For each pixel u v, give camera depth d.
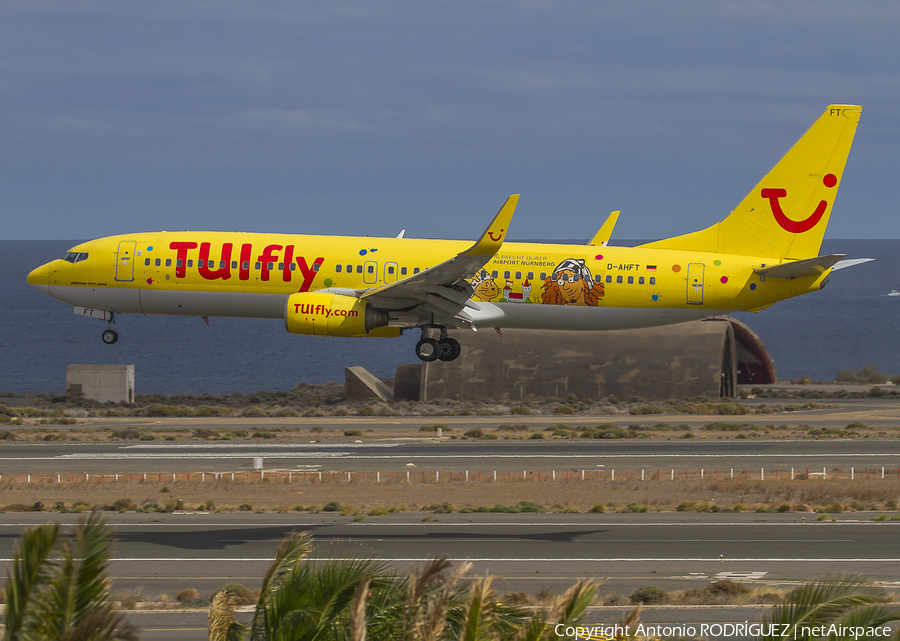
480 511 137.38
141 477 168.50
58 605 39.75
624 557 106.12
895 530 121.06
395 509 137.38
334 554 106.38
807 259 190.62
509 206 167.38
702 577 97.31
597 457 191.00
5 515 132.88
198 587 94.75
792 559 105.25
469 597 45.09
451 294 188.50
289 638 46.25
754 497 150.38
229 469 177.88
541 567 101.38
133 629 40.53
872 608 45.75
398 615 46.03
